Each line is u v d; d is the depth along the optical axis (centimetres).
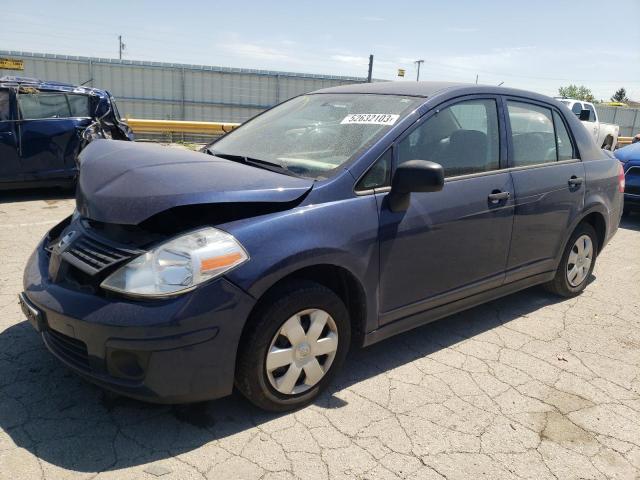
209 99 2197
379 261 292
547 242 404
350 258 276
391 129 306
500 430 274
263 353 257
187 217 252
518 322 409
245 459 243
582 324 409
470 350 359
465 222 331
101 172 280
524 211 371
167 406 279
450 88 347
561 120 425
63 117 782
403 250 301
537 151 396
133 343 228
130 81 2084
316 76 2314
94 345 236
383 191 295
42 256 296
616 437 273
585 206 427
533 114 398
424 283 321
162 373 233
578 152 431
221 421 269
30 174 757
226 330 240
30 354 322
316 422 272
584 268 460
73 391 287
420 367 334
